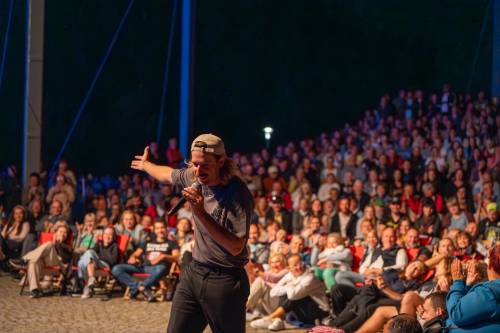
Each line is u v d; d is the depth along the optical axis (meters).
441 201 12.76
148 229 11.54
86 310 9.73
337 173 15.64
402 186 14.00
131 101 28.84
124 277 10.69
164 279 10.62
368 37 30.42
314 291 9.02
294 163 16.66
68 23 28.62
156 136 28.97
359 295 8.35
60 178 14.84
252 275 9.86
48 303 10.20
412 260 9.79
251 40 30.55
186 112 16.73
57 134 28.00
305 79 30.50
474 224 10.47
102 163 28.39
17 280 12.25
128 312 9.63
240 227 4.30
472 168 15.10
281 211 12.96
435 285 8.40
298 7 30.75
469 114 17.52
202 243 4.40
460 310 4.59
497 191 13.55
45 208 14.62
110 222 12.84
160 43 29.34
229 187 4.32
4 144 27.95
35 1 15.11
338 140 18.30
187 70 16.70
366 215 11.84
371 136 17.41
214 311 4.39
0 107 28.09
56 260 10.90
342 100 30.31
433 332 4.82
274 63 30.55
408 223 10.76
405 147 16.45
